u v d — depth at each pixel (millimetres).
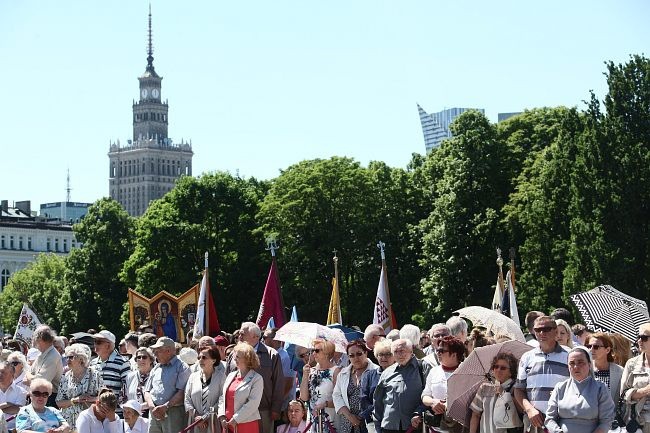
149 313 51562
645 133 80188
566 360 20688
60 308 151625
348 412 24422
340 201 110812
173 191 123688
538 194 88562
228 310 117500
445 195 100500
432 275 99438
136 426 26359
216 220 121062
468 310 25906
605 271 75938
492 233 97438
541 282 84625
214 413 25891
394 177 111938
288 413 26375
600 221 77625
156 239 118688
